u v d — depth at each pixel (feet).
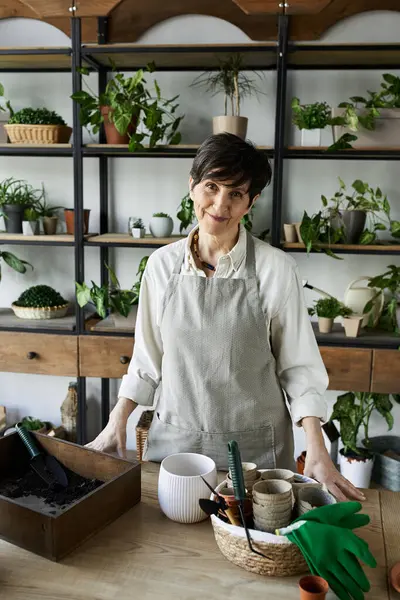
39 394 11.56
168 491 3.96
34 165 10.77
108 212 10.77
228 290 5.02
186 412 5.22
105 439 5.01
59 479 4.35
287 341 5.04
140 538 3.81
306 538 3.26
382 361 9.21
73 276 11.14
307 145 9.19
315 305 10.18
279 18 8.74
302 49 8.83
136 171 10.58
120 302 9.93
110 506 3.96
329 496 3.70
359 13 9.60
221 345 5.02
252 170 4.21
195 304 5.06
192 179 4.40
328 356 9.32
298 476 3.98
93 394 11.39
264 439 5.22
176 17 9.97
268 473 3.94
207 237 5.00
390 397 10.62
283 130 8.98
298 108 8.99
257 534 3.36
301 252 9.50
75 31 9.06
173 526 3.96
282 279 4.94
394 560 3.61
